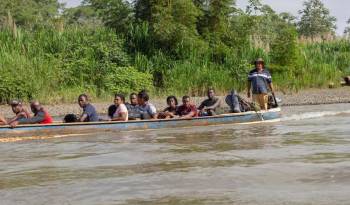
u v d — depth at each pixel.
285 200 5.59
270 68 28.36
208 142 10.42
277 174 6.89
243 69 27.12
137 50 27.75
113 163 8.15
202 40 28.02
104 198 5.93
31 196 6.11
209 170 7.30
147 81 25.62
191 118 13.88
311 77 28.69
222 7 28.88
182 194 5.98
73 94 23.56
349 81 29.20
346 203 5.40
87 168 7.79
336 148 8.94
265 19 29.89
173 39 27.42
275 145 9.59
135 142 10.73
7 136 11.45
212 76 26.25
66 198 5.97
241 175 6.90
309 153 8.46
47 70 23.94
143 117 14.02
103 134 12.34
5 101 22.84
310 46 33.22
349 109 19.61
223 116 14.40
